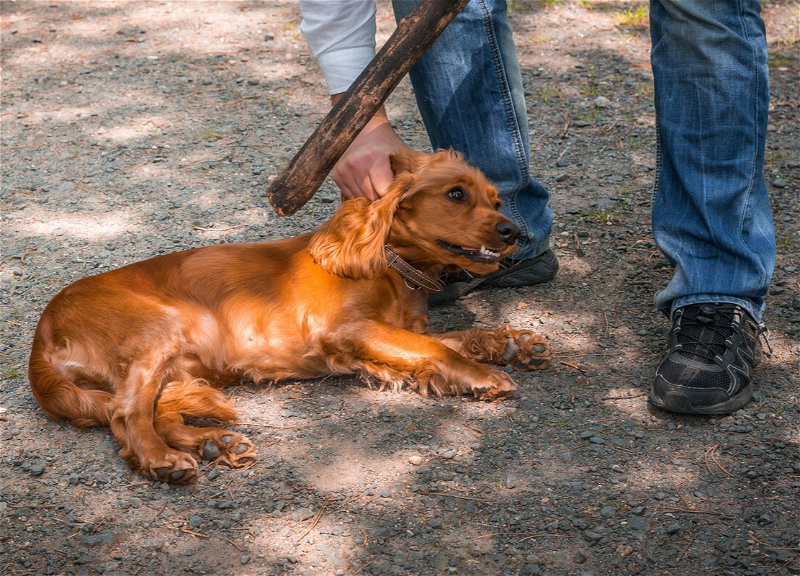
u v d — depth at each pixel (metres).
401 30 2.55
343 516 2.35
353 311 2.94
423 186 2.83
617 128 5.14
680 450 2.60
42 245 3.92
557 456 2.58
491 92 3.31
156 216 4.19
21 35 6.80
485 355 3.06
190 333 2.87
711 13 2.75
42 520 2.34
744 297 2.88
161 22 7.08
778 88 5.51
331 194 4.42
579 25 6.79
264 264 3.06
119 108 5.51
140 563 2.19
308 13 2.93
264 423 2.78
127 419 2.57
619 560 2.18
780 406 2.79
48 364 2.72
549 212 3.59
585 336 3.24
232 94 5.72
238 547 2.24
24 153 4.91
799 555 2.16
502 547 2.22
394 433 2.71
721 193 2.89
